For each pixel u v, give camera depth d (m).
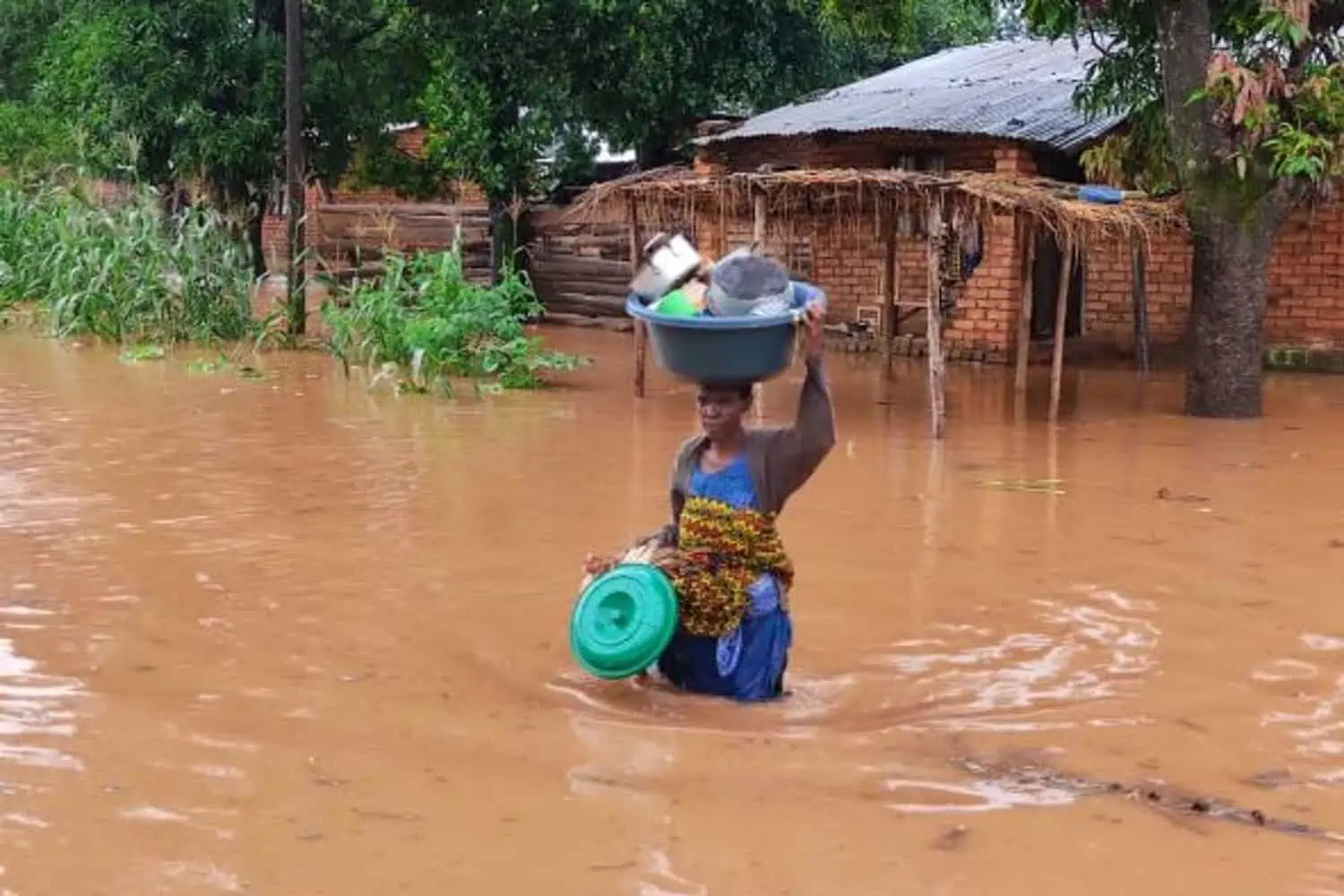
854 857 4.00
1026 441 11.24
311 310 21.86
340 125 22.50
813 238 17.55
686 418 12.33
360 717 5.07
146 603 6.48
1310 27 12.48
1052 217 11.55
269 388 13.93
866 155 17.70
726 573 5.26
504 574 7.05
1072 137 15.89
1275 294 15.78
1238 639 6.11
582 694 5.35
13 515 8.20
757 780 4.53
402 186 23.58
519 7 20.28
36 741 4.79
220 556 7.31
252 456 10.22
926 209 11.88
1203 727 5.06
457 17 21.00
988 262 16.56
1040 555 7.55
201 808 4.28
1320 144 11.66
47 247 20.02
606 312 21.48
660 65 20.86
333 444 10.80
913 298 17.67
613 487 9.18
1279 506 8.74
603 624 5.26
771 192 12.66
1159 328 16.62
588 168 22.69
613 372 15.84
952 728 5.03
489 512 8.44
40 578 6.87
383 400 13.25
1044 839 4.12
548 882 3.83
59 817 4.20
